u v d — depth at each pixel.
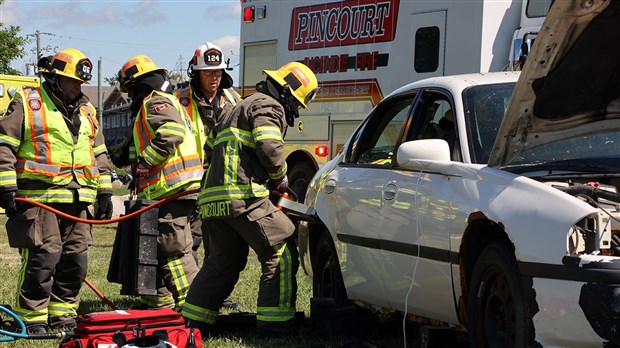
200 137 7.93
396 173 6.12
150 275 7.42
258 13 15.56
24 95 7.15
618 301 4.30
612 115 5.18
